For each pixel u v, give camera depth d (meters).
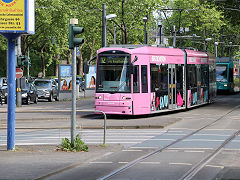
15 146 15.00
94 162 11.97
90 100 43.88
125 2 48.16
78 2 63.03
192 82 30.48
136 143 16.11
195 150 14.32
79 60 86.75
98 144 15.83
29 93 38.78
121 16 48.19
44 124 23.25
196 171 10.72
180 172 10.58
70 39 13.81
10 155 12.80
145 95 25.25
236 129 20.23
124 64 24.83
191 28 79.94
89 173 10.41
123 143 16.14
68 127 21.78
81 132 19.84
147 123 21.84
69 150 13.86
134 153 13.70
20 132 20.19
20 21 13.48
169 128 20.84
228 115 26.98
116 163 11.84
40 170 10.50
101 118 25.72
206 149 14.53
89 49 91.62
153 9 48.69
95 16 57.06
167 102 27.14
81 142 14.06
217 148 14.74
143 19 45.91
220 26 78.25
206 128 20.67
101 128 21.28
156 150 14.34
